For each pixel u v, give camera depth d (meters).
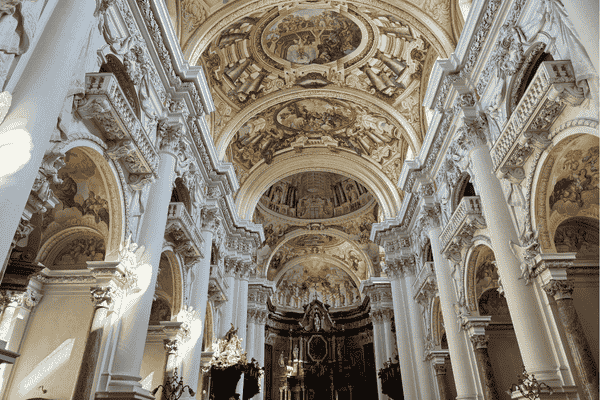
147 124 10.00
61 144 6.45
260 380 24.19
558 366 7.81
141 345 8.49
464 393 11.67
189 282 13.09
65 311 10.11
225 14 12.89
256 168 21.11
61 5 5.89
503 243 9.19
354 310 31.95
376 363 25.09
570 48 7.03
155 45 10.13
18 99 4.94
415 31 14.06
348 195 27.73
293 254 31.19
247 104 17.17
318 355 30.52
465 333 12.38
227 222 18.69
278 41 15.60
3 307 8.99
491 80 10.15
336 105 18.83
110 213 8.66
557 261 8.09
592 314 9.34
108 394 7.57
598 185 8.47
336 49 16.08
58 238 10.03
